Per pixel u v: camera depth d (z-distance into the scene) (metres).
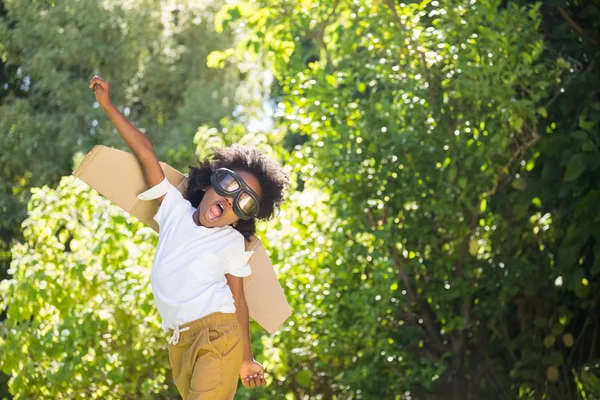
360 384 6.73
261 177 3.94
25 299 6.91
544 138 6.71
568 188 6.59
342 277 6.94
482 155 6.59
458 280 6.84
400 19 6.85
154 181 3.87
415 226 6.79
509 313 7.47
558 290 7.27
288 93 7.56
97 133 16.31
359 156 6.78
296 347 6.92
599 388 6.70
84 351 6.81
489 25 6.94
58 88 16.22
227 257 3.83
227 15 7.73
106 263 6.93
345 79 7.07
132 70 16.94
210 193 3.83
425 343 7.12
